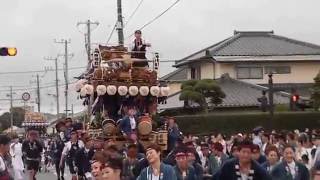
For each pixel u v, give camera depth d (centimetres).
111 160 580
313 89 4022
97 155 591
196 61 5244
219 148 1556
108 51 1956
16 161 1606
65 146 2139
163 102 1991
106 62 1909
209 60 5088
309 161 1589
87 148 1817
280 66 5153
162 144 1792
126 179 1070
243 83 4809
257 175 831
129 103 1927
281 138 1730
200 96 3928
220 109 4334
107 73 1878
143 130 1777
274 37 5531
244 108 4356
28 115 6650
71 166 1952
